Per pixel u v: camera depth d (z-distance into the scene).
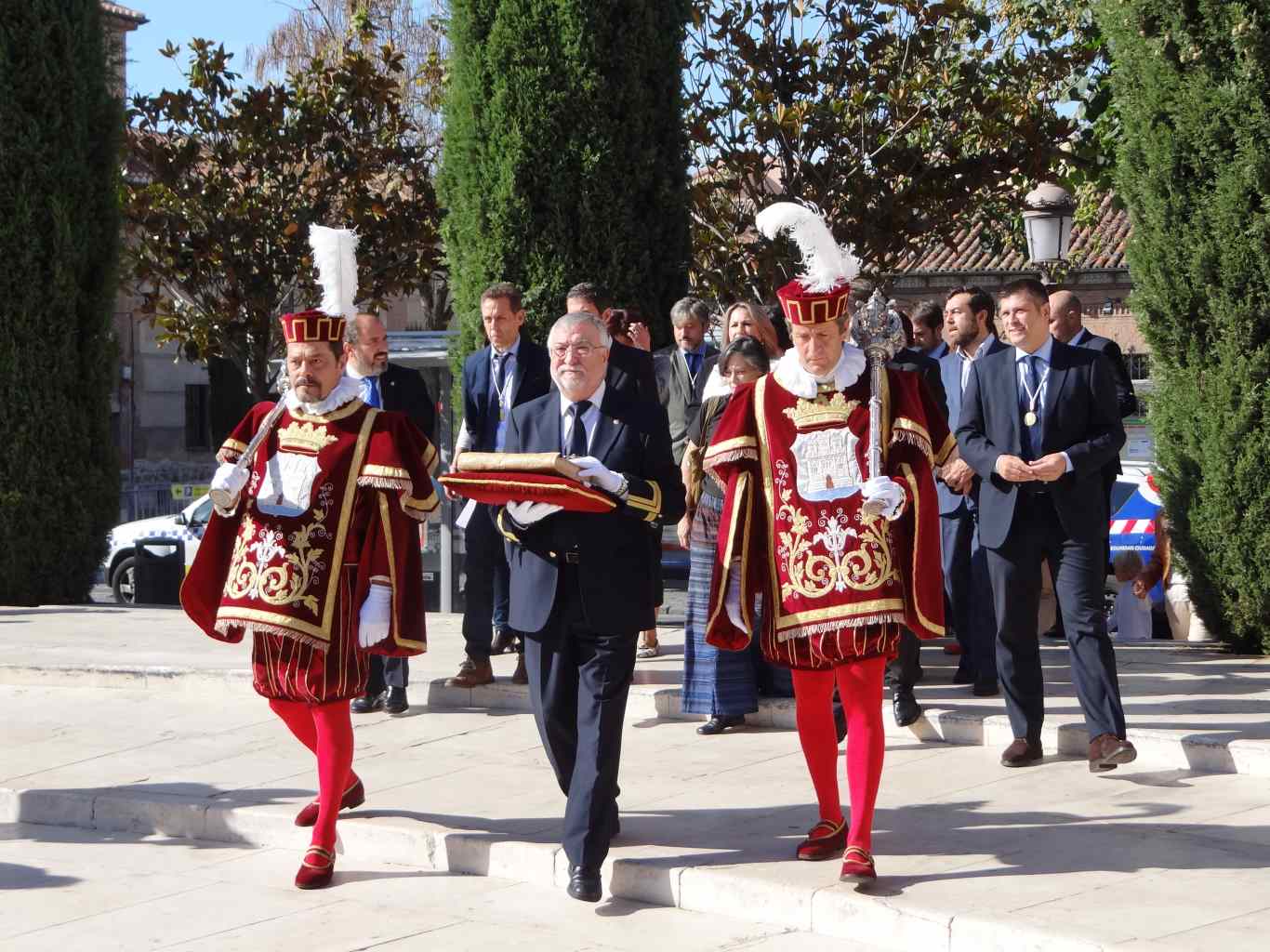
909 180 13.72
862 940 5.01
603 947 5.06
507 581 9.12
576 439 5.70
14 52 12.27
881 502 5.18
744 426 5.59
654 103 10.54
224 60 16.27
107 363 12.96
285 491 5.75
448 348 11.16
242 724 8.13
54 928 5.40
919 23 13.75
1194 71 8.67
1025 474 6.37
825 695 5.56
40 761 7.45
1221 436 8.65
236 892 5.77
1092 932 4.59
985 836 5.71
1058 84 14.87
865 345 5.56
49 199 12.41
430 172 18.39
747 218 13.85
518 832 6.03
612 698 5.55
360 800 6.38
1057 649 9.27
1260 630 8.77
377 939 5.20
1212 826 5.73
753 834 5.89
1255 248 8.49
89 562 12.85
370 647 5.70
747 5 13.79
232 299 16.28
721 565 5.57
